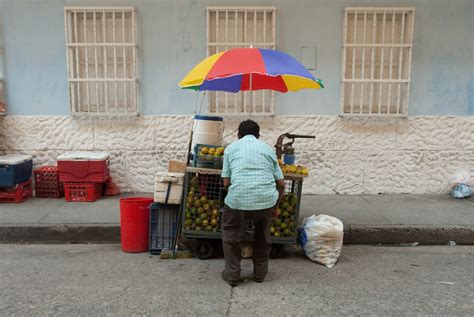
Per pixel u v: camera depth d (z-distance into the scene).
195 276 4.13
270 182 3.84
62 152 6.64
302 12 6.36
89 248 5.00
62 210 5.79
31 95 6.57
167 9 6.39
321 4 6.34
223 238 3.93
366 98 6.55
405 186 6.66
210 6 6.31
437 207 6.00
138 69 6.49
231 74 3.91
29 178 6.42
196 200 4.53
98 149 6.62
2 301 3.56
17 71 6.53
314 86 4.64
